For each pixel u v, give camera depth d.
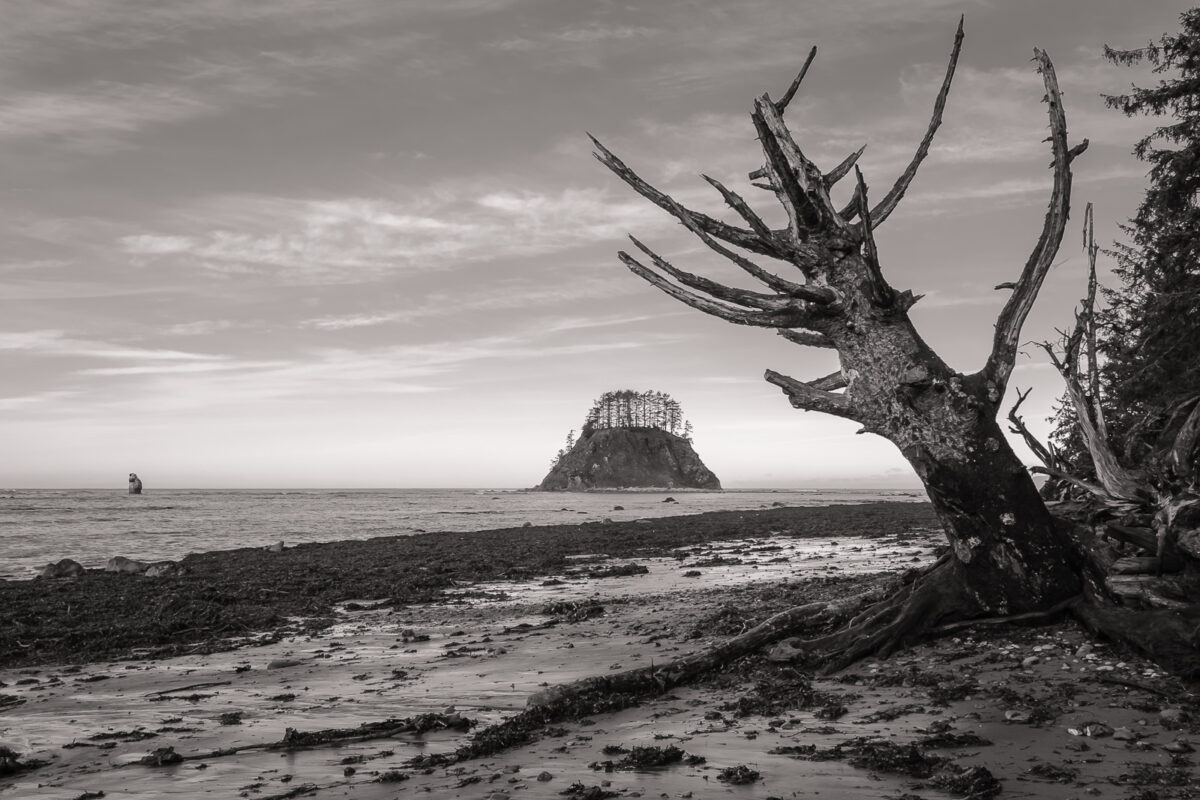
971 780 4.00
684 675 6.88
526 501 118.56
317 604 15.06
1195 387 18.64
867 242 7.07
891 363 7.31
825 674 6.77
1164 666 5.80
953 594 7.20
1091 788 3.92
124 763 5.28
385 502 109.31
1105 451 8.02
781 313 7.62
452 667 8.61
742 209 7.71
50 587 17.69
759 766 4.55
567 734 5.67
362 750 5.45
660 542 29.14
